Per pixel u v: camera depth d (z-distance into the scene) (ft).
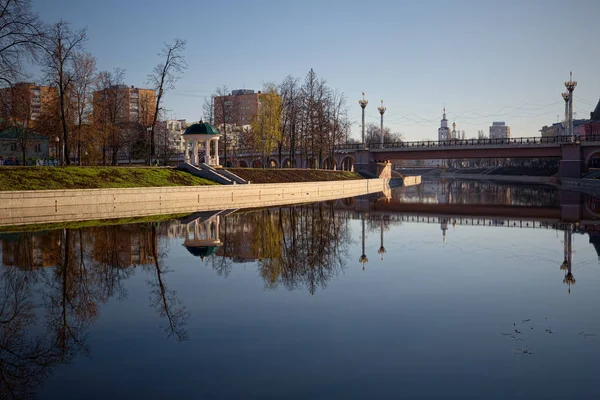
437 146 320.09
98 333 40.32
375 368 33.12
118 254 74.28
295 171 251.60
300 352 35.94
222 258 72.59
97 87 202.18
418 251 80.18
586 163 284.41
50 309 46.85
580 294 52.01
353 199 222.89
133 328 41.52
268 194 194.18
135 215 130.21
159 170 172.65
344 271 64.23
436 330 40.65
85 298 50.67
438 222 124.57
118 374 32.45
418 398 28.89
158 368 33.30
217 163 206.59
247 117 588.91
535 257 74.33
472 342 37.88
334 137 308.40
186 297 51.24
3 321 43.50
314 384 30.76
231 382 31.09
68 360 34.83
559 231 105.29
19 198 111.86
